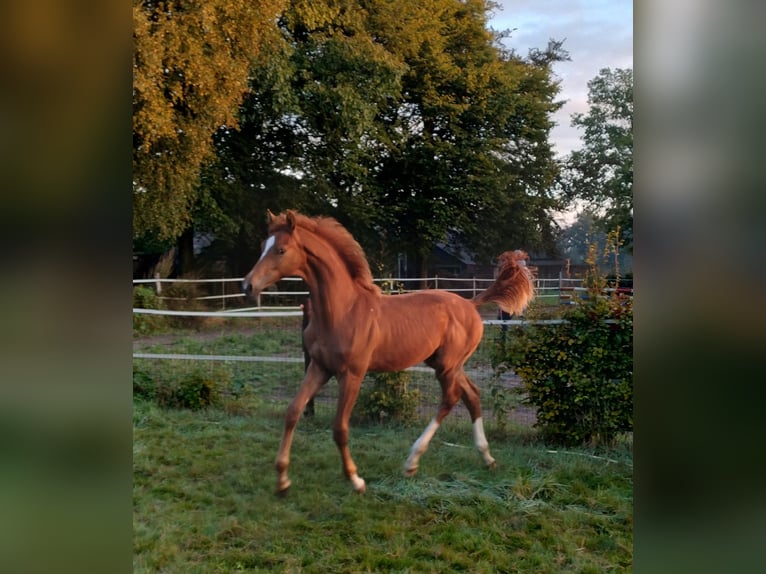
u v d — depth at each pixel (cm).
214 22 584
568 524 314
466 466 374
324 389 512
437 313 356
